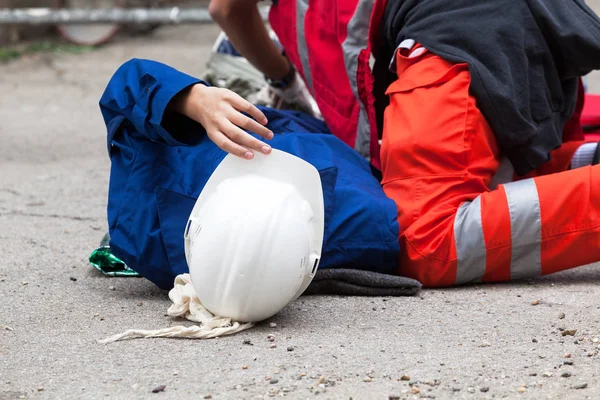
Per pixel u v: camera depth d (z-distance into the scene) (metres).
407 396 3.85
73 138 11.42
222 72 9.01
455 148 5.41
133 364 4.25
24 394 3.95
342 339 4.55
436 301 5.19
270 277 4.50
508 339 4.53
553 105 5.83
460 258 5.30
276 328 4.72
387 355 4.31
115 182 5.30
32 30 19.05
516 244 5.29
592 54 5.62
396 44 6.16
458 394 3.87
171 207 5.13
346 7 6.18
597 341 4.48
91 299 5.29
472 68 5.49
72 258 6.28
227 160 4.70
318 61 6.42
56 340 4.59
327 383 3.98
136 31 19.66
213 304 4.61
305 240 4.58
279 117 6.36
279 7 6.86
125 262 5.26
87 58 17.55
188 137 5.33
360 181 5.57
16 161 10.10
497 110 5.49
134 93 5.15
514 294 5.31
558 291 5.35
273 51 7.62
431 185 5.43
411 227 5.38
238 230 4.49
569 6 5.79
